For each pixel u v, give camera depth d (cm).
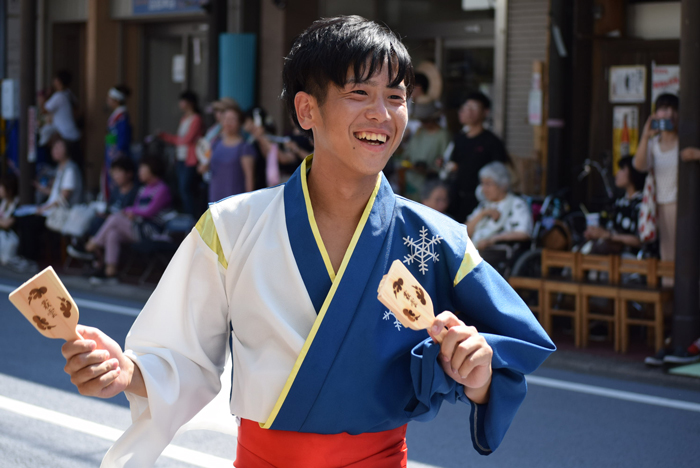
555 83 844
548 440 445
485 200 755
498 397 159
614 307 663
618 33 928
